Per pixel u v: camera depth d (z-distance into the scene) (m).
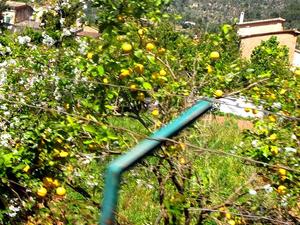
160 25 4.93
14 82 5.13
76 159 4.37
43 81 4.82
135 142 4.36
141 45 4.59
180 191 4.21
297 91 4.99
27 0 8.11
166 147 4.08
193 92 4.68
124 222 3.87
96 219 4.00
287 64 5.78
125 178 4.46
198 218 4.21
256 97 4.82
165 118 4.48
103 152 4.24
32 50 5.97
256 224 4.35
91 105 4.37
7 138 4.32
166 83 4.66
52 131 4.23
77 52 5.42
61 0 7.36
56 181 4.29
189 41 5.25
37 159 4.31
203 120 4.55
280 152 4.51
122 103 4.59
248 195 4.70
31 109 4.70
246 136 4.80
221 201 4.31
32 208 4.30
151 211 6.20
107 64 4.29
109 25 4.31
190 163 4.21
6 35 6.61
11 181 4.15
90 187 4.49
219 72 4.84
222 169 6.68
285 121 4.86
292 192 4.43
